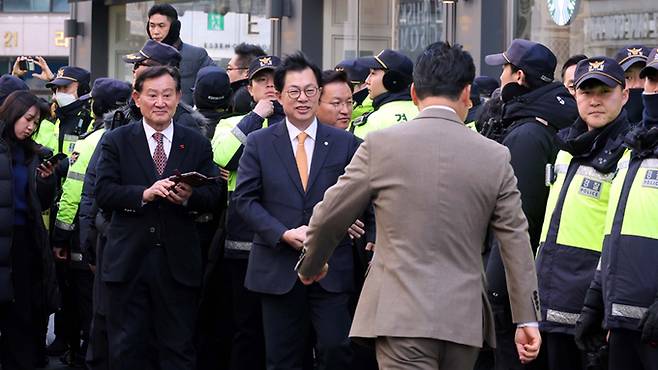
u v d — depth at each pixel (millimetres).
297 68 8500
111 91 10969
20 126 10016
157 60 10297
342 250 8336
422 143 6051
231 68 11312
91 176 9977
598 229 7234
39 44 41219
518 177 7766
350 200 6125
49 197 10453
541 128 7855
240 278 9156
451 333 5883
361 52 16562
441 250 5973
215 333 9773
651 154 6730
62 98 12516
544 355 7816
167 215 8836
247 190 8422
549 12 13711
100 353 9430
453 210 5973
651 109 6824
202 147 9070
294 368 8398
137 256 8789
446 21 14820
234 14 18516
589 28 13297
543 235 7461
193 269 8953
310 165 8477
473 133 6156
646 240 6660
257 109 9406
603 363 6996
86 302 11102
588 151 7289
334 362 8234
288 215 8383
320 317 8266
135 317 8844
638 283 6645
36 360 10906
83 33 22484
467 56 6230
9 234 9695
